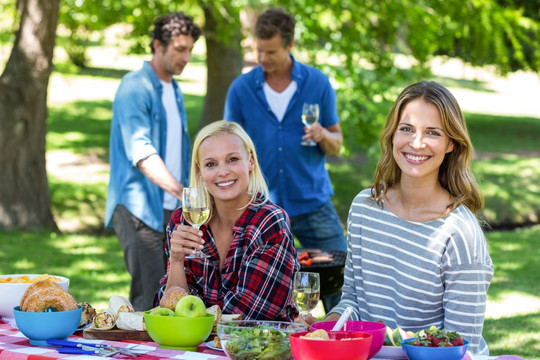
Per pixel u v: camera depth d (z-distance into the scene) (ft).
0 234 29.55
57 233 30.86
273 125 15.74
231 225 9.00
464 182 8.26
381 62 34.40
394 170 8.50
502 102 89.56
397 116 8.27
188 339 7.37
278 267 8.70
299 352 6.40
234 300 8.60
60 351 7.13
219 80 42.68
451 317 7.91
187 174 15.61
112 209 14.75
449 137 8.14
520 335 18.53
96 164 42.32
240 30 34.12
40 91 30.45
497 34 36.01
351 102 32.48
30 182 30.78
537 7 53.52
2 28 41.01
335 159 47.19
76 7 35.58
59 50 82.38
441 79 103.86
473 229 8.06
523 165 48.80
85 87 73.15
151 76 14.65
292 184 15.74
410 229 8.25
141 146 14.12
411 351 6.59
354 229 8.71
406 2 33.55
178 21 14.58
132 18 34.73
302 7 30.83
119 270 24.72
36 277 9.06
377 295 8.47
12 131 30.32
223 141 8.77
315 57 32.27
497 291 23.79
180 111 15.43
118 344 7.50
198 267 9.04
